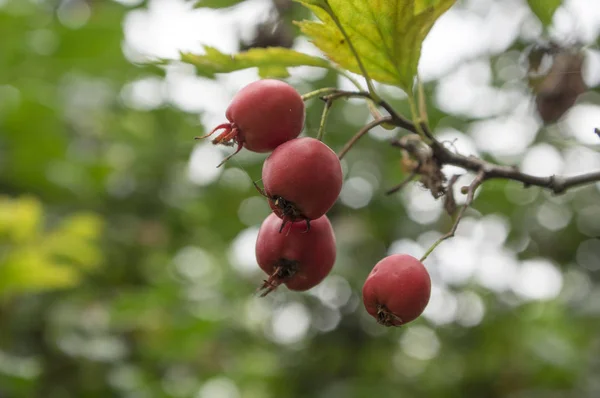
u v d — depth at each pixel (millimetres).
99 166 517
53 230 490
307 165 278
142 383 441
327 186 278
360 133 293
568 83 363
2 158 498
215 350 564
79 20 599
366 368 561
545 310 593
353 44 294
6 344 406
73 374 424
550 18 355
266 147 285
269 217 294
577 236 600
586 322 586
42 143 503
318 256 291
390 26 291
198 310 492
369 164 566
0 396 380
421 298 286
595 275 601
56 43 568
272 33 372
